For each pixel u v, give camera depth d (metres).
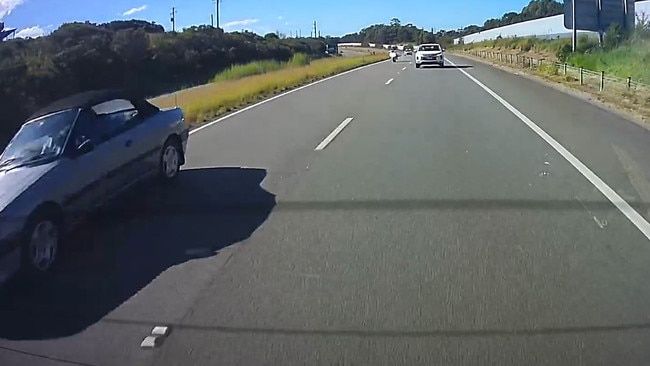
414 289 5.16
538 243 6.24
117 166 7.59
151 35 59.41
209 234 6.80
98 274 5.75
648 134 12.74
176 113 9.70
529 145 11.67
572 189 8.34
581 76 25.42
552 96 21.14
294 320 4.64
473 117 16.00
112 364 4.09
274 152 11.61
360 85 28.19
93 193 7.02
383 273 5.52
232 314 4.78
